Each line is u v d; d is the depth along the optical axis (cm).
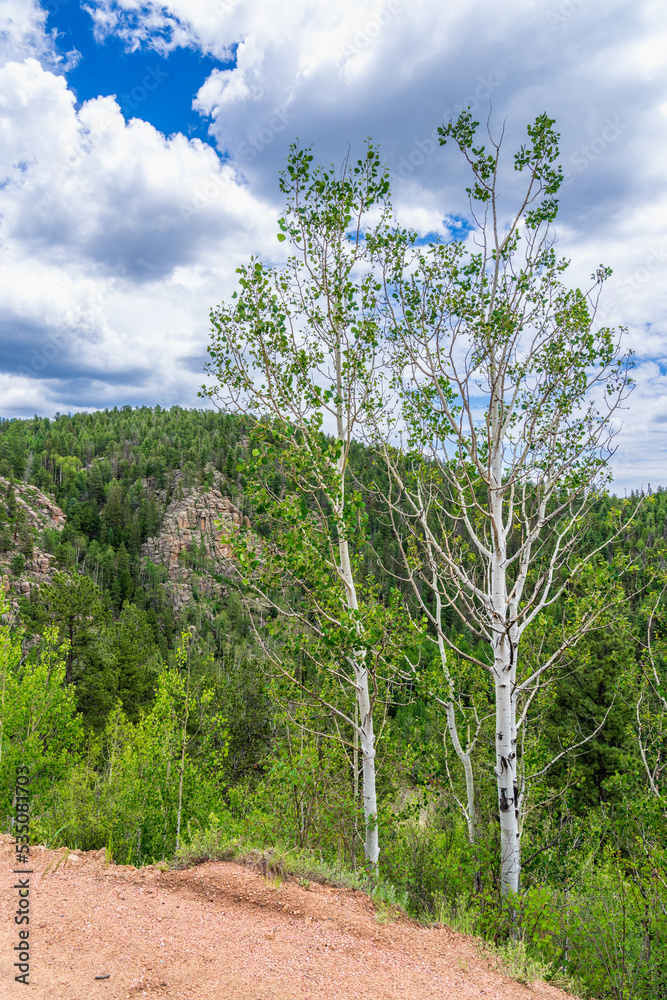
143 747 1688
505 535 887
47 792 1717
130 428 18038
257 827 820
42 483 13438
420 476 992
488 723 1277
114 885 545
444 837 1230
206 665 5403
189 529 12419
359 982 419
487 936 742
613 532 1021
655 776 1047
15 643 1869
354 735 1113
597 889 880
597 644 1619
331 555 868
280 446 843
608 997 692
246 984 387
